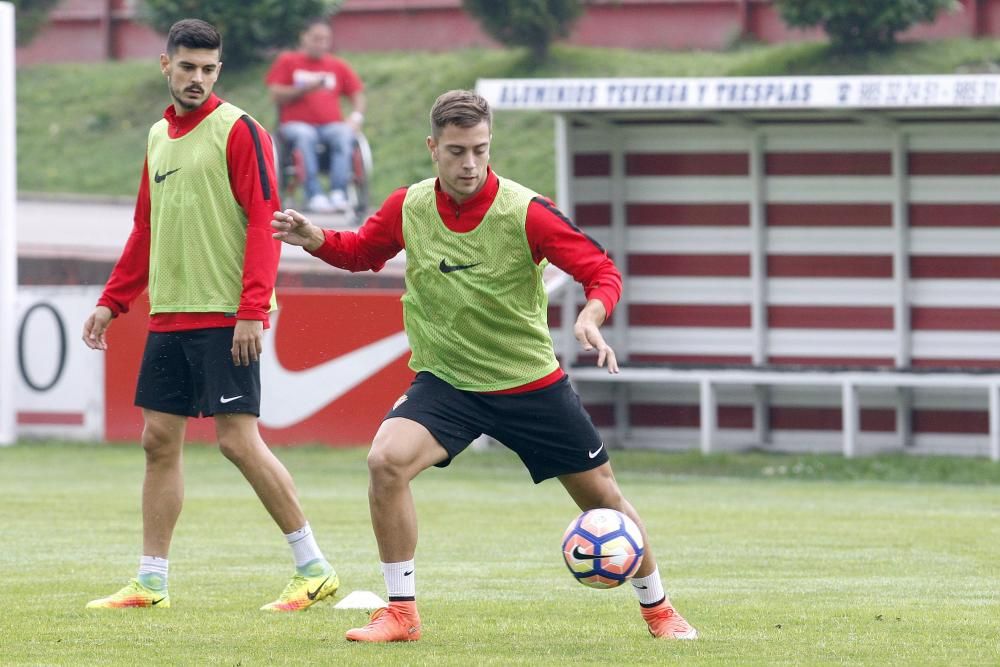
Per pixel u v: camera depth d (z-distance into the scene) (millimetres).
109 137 108688
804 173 61719
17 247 78438
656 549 32969
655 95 56219
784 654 20188
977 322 59875
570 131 62250
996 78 52438
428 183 21031
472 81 103625
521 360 20812
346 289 66188
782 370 57812
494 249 20500
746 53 101438
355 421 57625
